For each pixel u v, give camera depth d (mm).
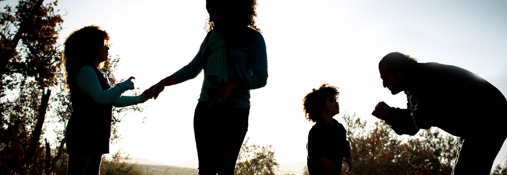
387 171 23469
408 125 2529
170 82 2598
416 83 2342
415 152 24703
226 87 1914
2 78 16812
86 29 2465
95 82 2275
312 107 3541
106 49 2594
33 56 17859
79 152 2242
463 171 2156
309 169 3373
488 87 2197
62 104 17562
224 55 2131
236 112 2070
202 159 2098
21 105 16547
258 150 23953
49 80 17875
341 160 3348
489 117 2109
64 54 2480
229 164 2057
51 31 18156
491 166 2139
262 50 2189
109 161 20562
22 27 17359
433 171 23859
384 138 24297
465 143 2221
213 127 2068
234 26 2170
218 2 2176
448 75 2252
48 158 8578
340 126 3525
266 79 2127
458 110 2193
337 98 3527
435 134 24828
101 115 2373
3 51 16672
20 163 7316
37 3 17531
